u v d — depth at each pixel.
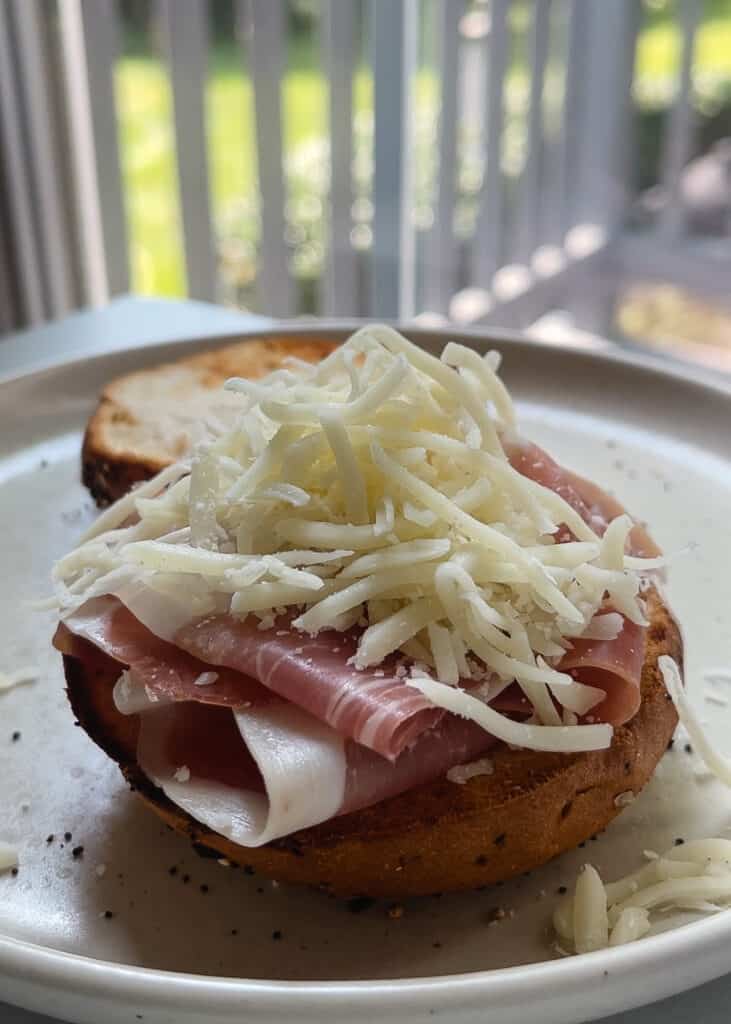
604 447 0.26
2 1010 0.13
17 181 0.46
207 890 0.15
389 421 0.15
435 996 0.11
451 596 0.14
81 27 0.47
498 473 0.15
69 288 0.51
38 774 0.17
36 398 0.27
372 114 0.53
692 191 0.69
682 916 0.14
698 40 0.65
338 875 0.14
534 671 0.13
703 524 0.23
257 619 0.14
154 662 0.15
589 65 0.66
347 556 0.14
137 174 0.53
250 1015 0.11
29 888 0.15
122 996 0.11
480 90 0.57
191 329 0.35
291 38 0.51
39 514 0.24
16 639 0.20
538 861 0.15
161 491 0.17
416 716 0.13
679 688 0.15
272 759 0.13
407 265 0.57
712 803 0.16
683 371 0.28
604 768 0.15
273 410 0.15
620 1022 0.13
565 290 0.69
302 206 0.56
